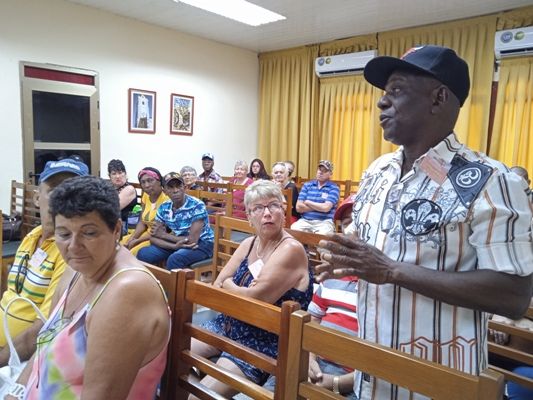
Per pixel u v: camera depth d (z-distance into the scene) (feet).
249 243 5.65
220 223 7.56
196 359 3.38
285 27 15.21
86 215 2.67
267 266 4.82
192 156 17.29
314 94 17.46
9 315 4.42
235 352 3.11
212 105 17.74
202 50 16.99
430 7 12.66
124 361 2.51
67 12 12.96
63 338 2.73
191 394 3.55
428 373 2.14
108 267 2.88
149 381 2.86
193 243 9.25
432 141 2.68
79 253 2.74
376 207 2.93
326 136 17.42
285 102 18.44
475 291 2.29
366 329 2.87
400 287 2.65
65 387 2.64
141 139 15.44
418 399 2.59
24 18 12.11
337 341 2.48
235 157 19.02
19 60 12.16
